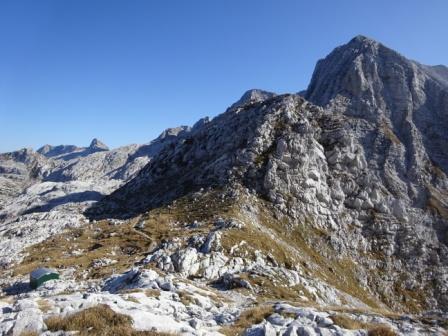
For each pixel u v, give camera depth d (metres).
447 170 142.38
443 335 22.61
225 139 131.62
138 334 15.93
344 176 111.06
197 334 17.92
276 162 103.00
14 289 53.38
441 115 167.38
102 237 84.50
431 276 97.75
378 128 141.25
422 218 114.31
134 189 146.12
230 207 85.88
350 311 27.47
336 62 199.88
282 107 122.25
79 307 18.94
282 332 20.02
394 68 179.12
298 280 51.47
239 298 38.81
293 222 92.44
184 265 52.88
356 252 97.00
